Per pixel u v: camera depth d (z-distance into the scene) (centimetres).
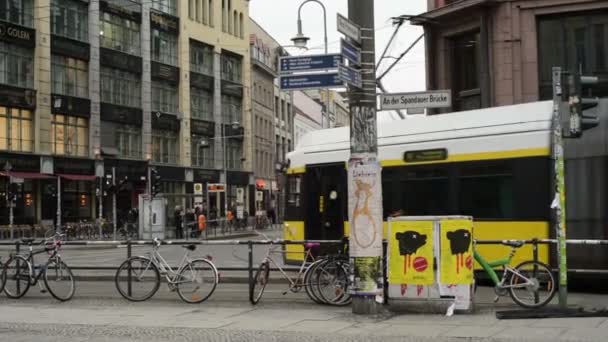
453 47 2958
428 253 1138
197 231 4669
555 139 1107
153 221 4091
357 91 1114
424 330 980
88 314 1180
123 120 5366
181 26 6156
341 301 1230
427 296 1133
